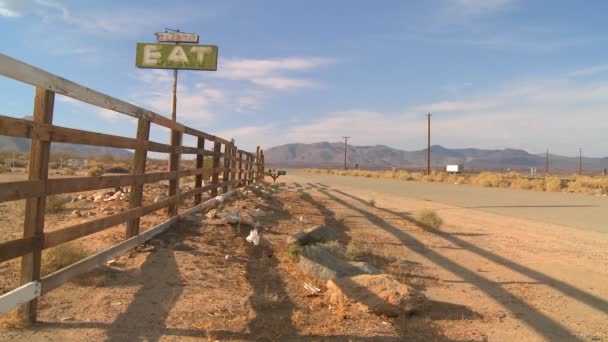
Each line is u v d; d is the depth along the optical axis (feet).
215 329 13.57
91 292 15.39
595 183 124.36
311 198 63.82
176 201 27.94
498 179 132.57
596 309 18.79
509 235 37.45
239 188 56.85
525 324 16.57
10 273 16.17
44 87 12.29
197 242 24.21
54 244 13.55
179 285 17.26
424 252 29.19
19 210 31.91
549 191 104.88
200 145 34.60
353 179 158.61
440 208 58.23
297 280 19.65
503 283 22.41
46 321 12.82
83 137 14.85
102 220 16.84
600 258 29.12
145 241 22.52
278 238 28.73
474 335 15.05
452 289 20.92
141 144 21.08
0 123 10.68
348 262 21.15
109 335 12.45
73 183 14.55
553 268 26.04
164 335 12.84
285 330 14.05
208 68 42.52
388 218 45.21
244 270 20.57
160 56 42.50
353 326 14.75
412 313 16.38
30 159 12.57
